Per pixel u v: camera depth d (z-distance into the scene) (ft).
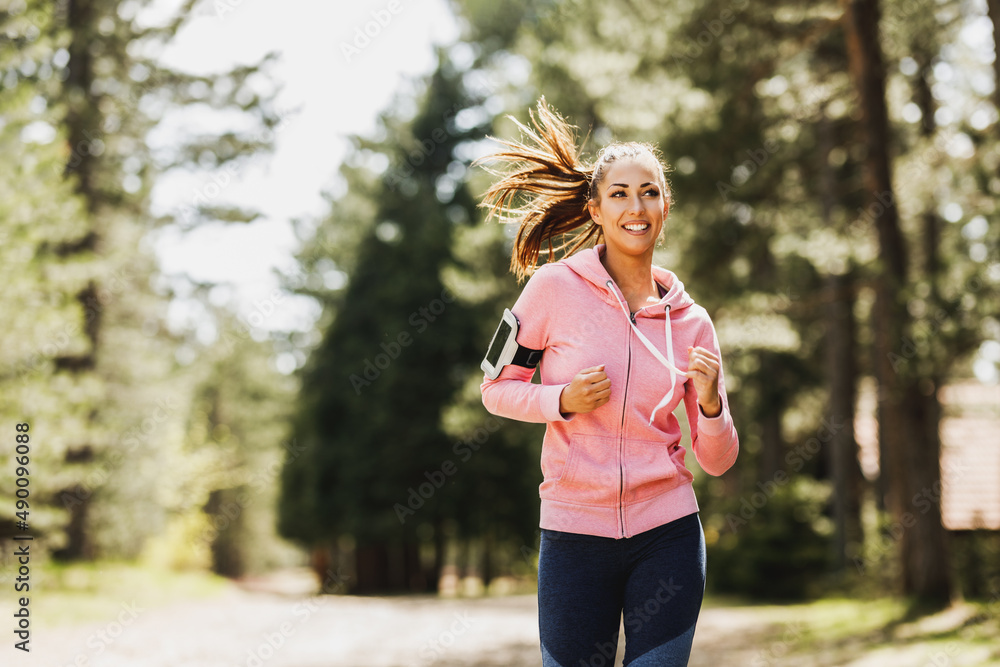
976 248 34.55
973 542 47.55
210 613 36.47
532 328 8.26
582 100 53.88
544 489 8.16
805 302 40.45
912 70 44.70
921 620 34.27
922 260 52.49
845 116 46.11
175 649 24.97
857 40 37.19
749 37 37.06
